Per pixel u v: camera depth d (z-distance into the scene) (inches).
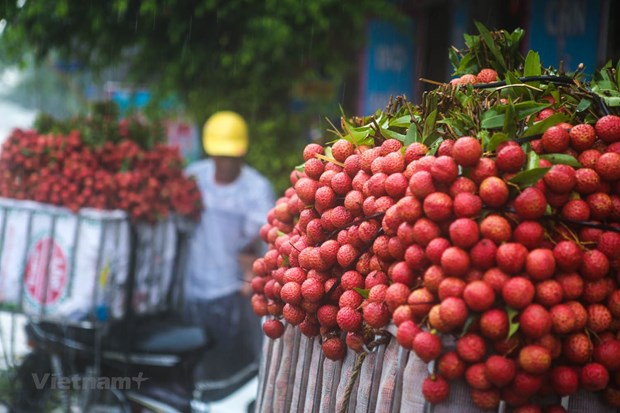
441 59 255.8
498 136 71.9
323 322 84.0
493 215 68.9
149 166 163.0
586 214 71.8
